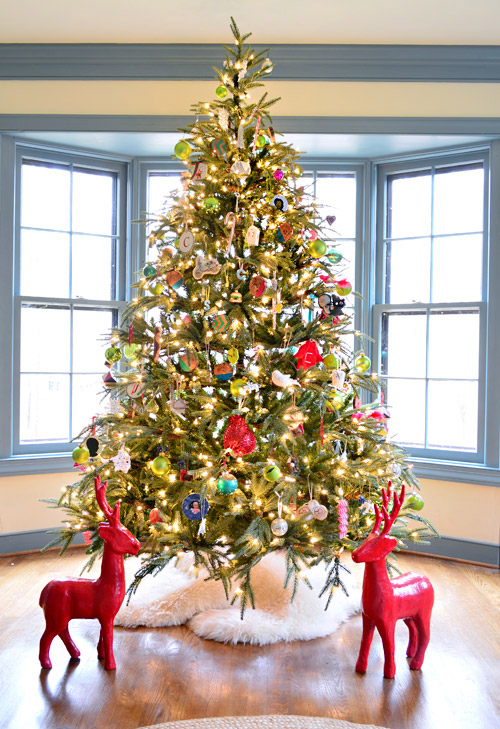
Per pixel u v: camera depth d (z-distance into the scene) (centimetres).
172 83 354
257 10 310
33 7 307
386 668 213
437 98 350
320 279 274
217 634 239
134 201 387
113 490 252
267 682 209
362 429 258
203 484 225
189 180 270
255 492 239
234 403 257
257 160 265
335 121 350
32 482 355
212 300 252
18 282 361
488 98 348
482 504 344
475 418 361
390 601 212
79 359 380
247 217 259
